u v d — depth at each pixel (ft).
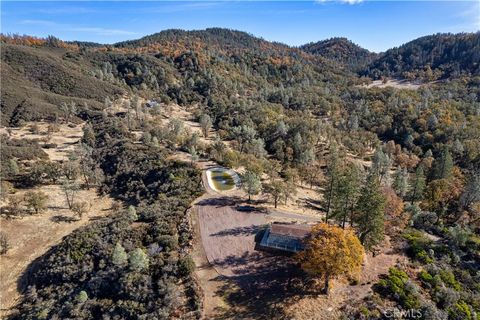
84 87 488.85
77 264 138.51
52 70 510.99
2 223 180.96
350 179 137.08
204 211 167.43
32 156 271.69
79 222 188.24
